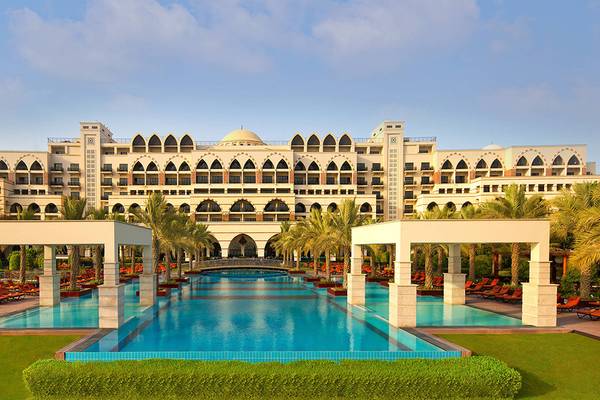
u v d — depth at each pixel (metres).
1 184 72.56
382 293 33.47
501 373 12.01
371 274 42.44
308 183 81.62
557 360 15.34
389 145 85.19
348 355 15.34
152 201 35.09
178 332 19.67
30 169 79.94
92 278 40.84
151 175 79.88
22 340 17.30
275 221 72.69
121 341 17.72
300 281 44.25
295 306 27.28
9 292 28.45
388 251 49.59
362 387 11.80
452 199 73.06
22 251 34.69
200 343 17.61
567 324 19.75
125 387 11.79
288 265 58.25
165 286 36.03
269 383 11.80
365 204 77.50
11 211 74.50
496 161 80.56
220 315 24.05
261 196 74.88
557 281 34.06
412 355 15.32
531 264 20.14
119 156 82.12
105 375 11.80
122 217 50.69
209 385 11.77
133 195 76.62
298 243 46.03
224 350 16.45
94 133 81.94
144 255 27.81
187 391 11.79
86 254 67.00
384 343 17.50
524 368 14.84
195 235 46.41
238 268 57.34
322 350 16.38
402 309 19.91
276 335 19.11
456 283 27.00
